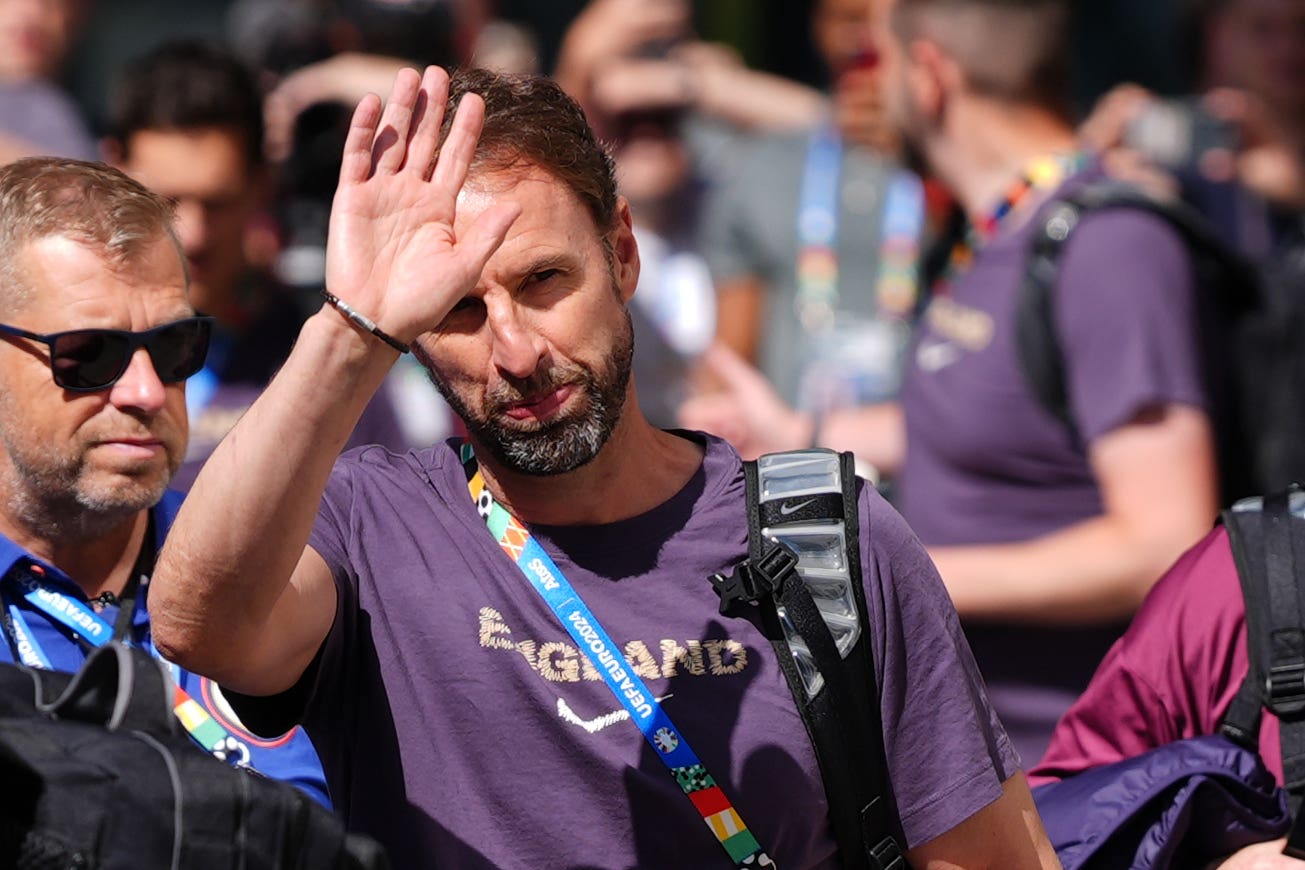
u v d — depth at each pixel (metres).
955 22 14.05
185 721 9.47
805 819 8.49
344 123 16.73
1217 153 18.81
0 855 6.95
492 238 7.80
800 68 28.73
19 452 9.64
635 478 8.77
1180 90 26.16
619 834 8.45
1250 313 13.77
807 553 8.65
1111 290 13.15
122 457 9.62
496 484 8.79
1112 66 30.38
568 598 8.59
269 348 15.16
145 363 9.68
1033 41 14.04
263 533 7.60
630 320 8.66
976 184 14.20
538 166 8.20
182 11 30.81
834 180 18.39
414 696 8.62
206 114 14.52
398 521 8.88
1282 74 18.34
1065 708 13.44
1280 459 13.70
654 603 8.63
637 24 20.16
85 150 22.22
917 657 8.74
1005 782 8.95
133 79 14.78
